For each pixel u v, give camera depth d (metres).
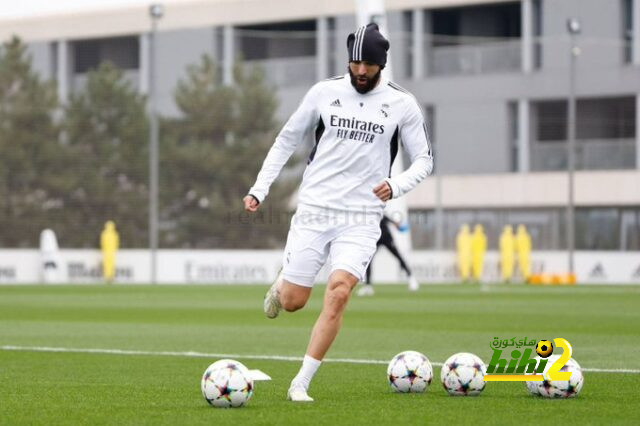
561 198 176.88
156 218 136.25
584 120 182.50
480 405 27.64
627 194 171.12
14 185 147.12
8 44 157.62
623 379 33.97
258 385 32.78
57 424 24.80
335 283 29.45
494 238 156.12
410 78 188.12
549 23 179.75
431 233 148.88
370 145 30.42
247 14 190.88
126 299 91.25
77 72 185.75
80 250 142.88
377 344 48.62
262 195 31.00
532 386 29.27
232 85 160.88
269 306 31.27
